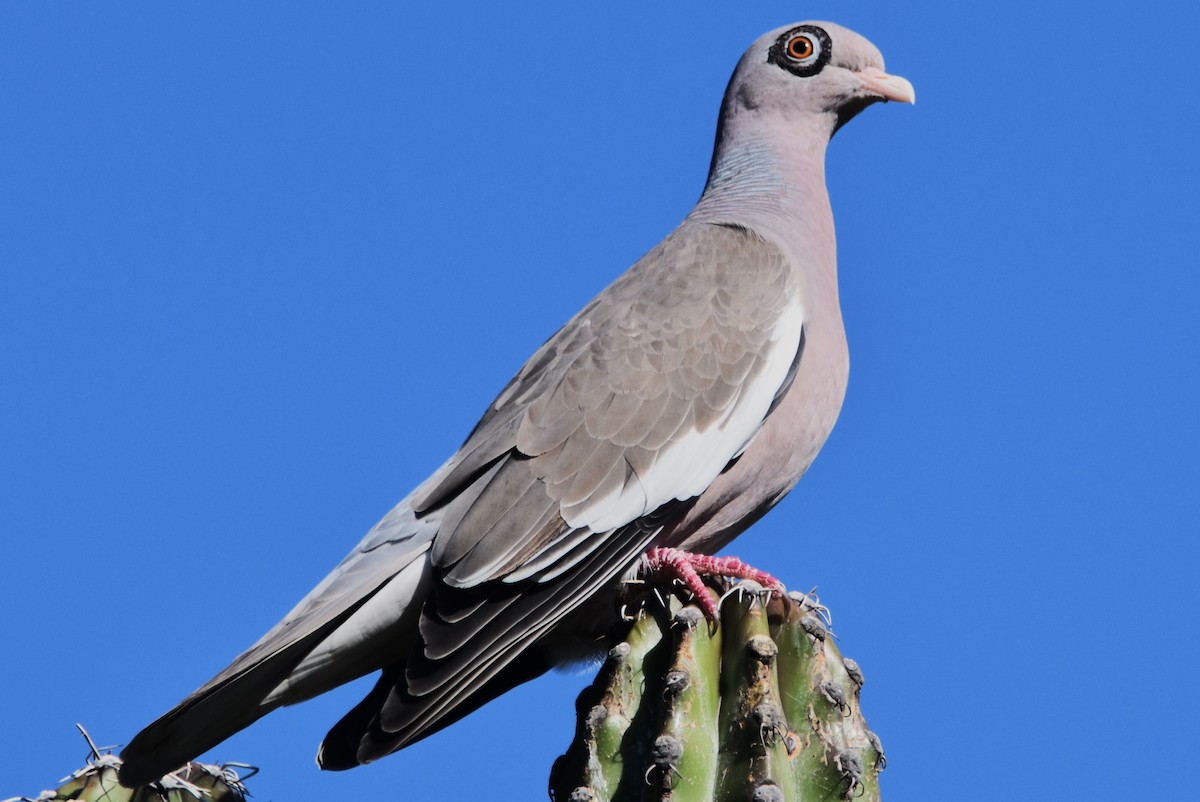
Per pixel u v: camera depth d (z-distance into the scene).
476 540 10.08
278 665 10.01
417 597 10.25
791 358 11.18
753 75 13.01
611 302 11.51
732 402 10.92
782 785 7.50
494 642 9.86
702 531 11.20
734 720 7.66
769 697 7.61
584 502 10.38
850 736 7.90
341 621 10.22
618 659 8.20
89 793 8.93
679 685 7.70
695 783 7.53
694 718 7.66
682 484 10.65
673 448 10.70
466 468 10.60
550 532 10.23
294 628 9.92
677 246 11.90
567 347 11.25
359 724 10.41
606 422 10.68
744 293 11.35
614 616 10.63
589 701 8.23
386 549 10.45
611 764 7.94
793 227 12.16
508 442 10.63
